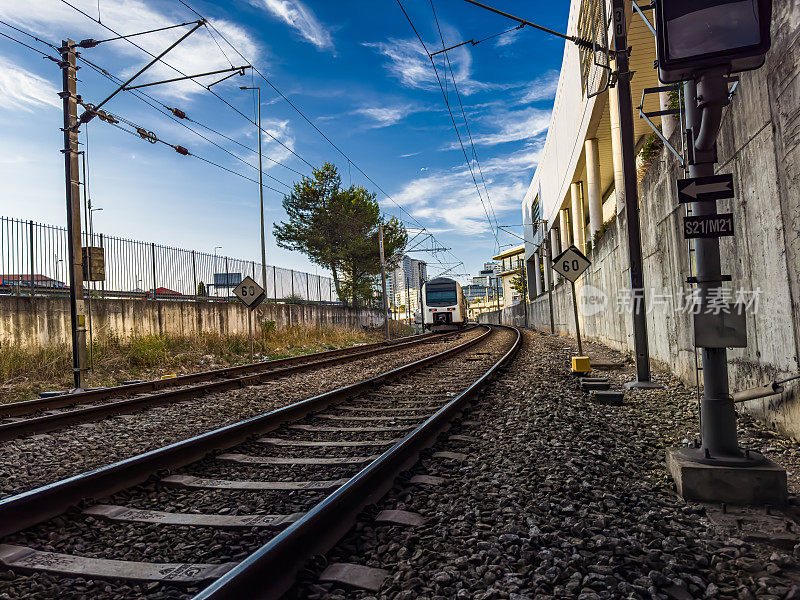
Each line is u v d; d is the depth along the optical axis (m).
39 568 2.72
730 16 3.30
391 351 20.39
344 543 2.94
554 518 3.24
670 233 8.91
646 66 21.88
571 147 32.84
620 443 5.16
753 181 5.45
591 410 6.98
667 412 6.67
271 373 11.50
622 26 9.20
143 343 14.65
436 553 2.77
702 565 2.62
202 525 3.25
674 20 3.39
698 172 3.77
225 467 4.63
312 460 4.69
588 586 2.41
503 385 9.21
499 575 2.52
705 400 3.78
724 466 3.51
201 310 19.33
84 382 11.04
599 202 28.30
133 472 4.11
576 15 27.92
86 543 3.07
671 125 14.97
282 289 27.80
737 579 2.48
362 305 41.25
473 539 2.92
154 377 12.91
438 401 7.83
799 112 4.35
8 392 10.11
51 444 5.75
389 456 4.04
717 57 3.31
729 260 6.39
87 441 5.88
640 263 9.21
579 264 11.16
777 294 5.04
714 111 3.46
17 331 12.30
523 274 61.69
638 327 9.15
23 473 4.64
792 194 4.60
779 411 5.15
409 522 3.17
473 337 28.66
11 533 3.13
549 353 16.66
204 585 2.51
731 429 3.70
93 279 11.55
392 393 8.85
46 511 3.40
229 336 19.80
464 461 4.56
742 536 2.93
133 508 3.61
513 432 5.60
